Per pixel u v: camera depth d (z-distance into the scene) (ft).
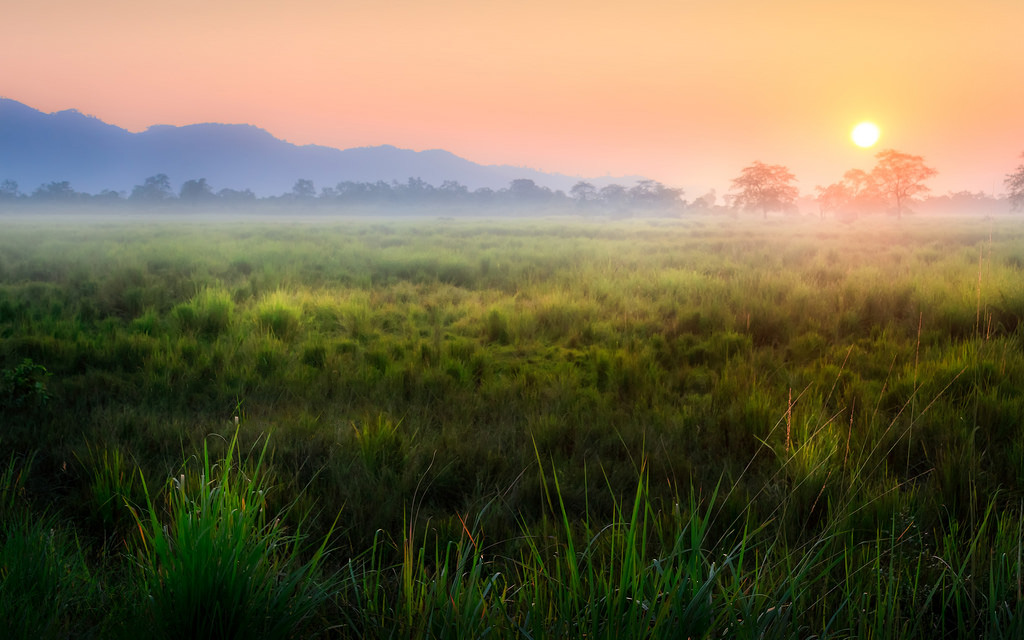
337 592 8.12
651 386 19.33
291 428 15.57
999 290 30.25
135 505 11.09
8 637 6.84
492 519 10.95
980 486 11.71
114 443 13.97
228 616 7.02
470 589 7.22
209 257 61.87
